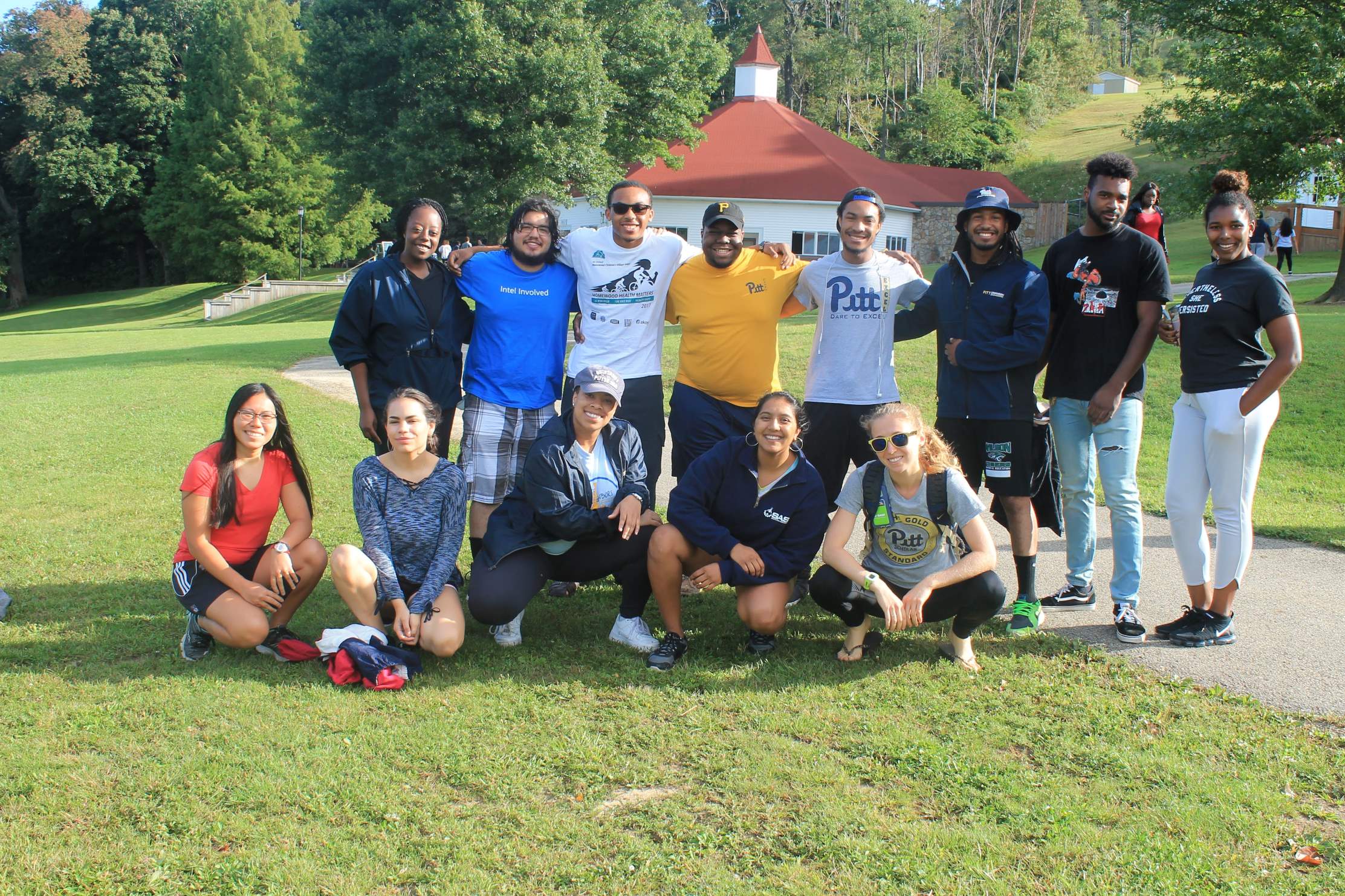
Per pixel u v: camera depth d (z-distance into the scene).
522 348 5.12
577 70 26.48
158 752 3.52
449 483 4.55
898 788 3.31
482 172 26.78
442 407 5.11
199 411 10.94
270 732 3.67
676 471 5.40
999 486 4.75
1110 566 5.86
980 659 4.45
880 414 4.22
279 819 3.10
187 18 56.53
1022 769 3.44
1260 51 16.80
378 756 3.51
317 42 27.34
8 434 9.66
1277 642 4.59
